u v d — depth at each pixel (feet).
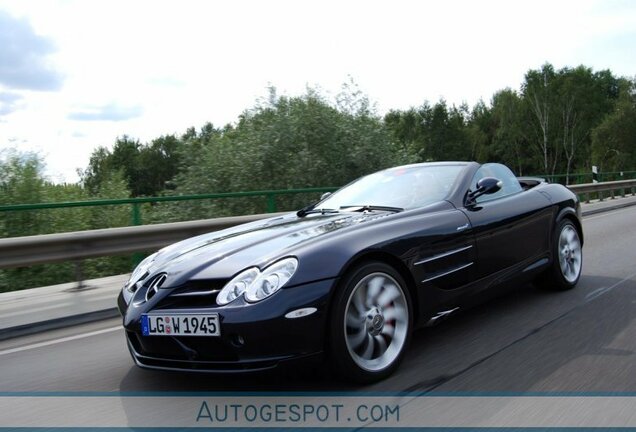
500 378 10.25
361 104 49.32
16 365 13.01
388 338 10.66
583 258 23.12
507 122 194.18
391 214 12.28
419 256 11.48
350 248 10.25
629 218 41.16
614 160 159.94
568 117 182.70
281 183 44.19
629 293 16.44
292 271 9.55
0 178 35.14
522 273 14.76
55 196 36.76
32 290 21.30
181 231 24.27
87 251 21.38
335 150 47.21
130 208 36.06
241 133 46.96
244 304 9.20
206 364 9.54
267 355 9.18
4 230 30.73
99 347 14.20
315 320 9.44
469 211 13.29
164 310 9.75
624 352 11.37
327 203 15.21
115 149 219.00
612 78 223.51
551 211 16.21
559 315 14.29
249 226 13.58
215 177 44.34
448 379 10.29
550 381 10.00
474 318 14.34
